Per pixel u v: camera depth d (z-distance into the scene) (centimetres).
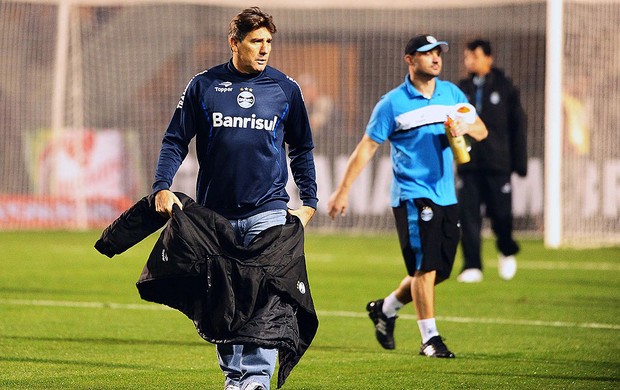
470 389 2100
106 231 1828
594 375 2262
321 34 7606
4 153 7094
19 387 2070
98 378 2188
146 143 7469
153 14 7725
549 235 5881
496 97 4062
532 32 7281
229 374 1873
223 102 1828
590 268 4831
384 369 2345
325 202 6900
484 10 7431
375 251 5666
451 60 7531
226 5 7162
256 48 1820
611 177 6131
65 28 6888
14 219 6869
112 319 3131
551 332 2941
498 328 3020
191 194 6638
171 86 7700
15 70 7312
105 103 7575
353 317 3250
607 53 6044
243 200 1834
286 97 1855
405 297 2588
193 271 1738
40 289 3866
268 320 1733
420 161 2508
